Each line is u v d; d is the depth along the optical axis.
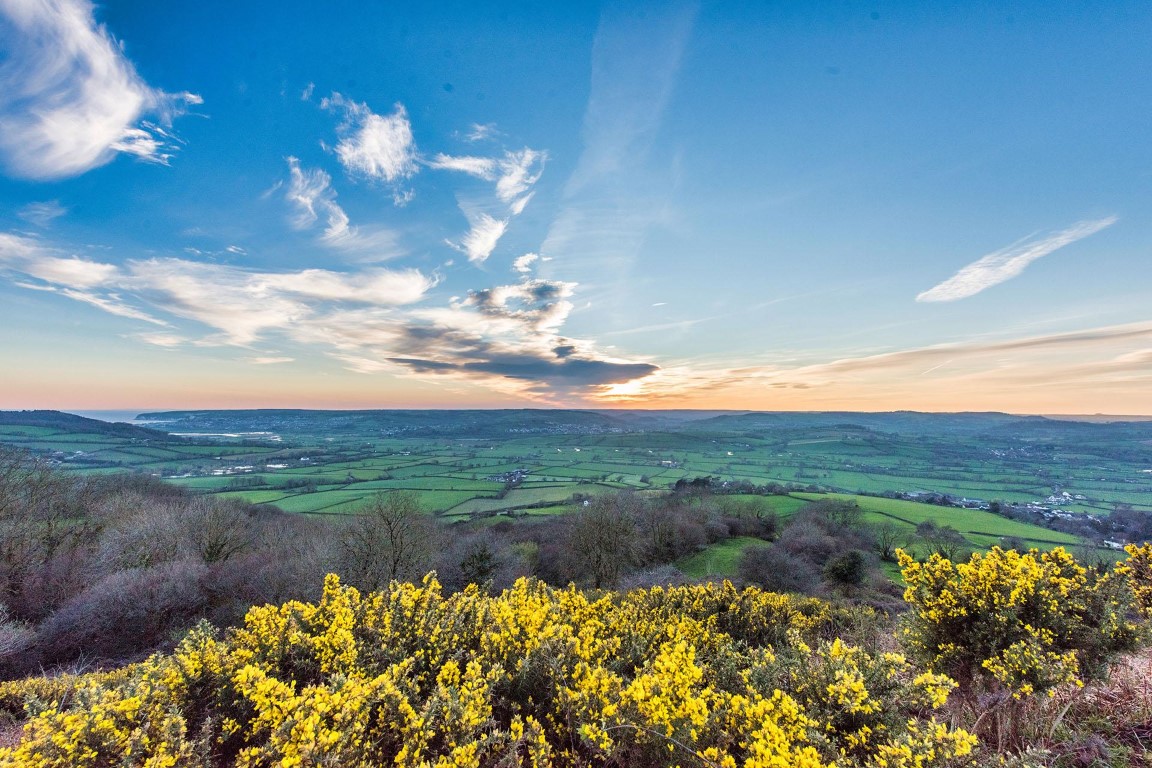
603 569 33.84
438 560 30.94
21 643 16.05
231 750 3.19
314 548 27.94
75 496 26.23
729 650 4.05
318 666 3.84
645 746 2.80
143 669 3.73
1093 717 3.29
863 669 3.25
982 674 3.87
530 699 3.35
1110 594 3.80
